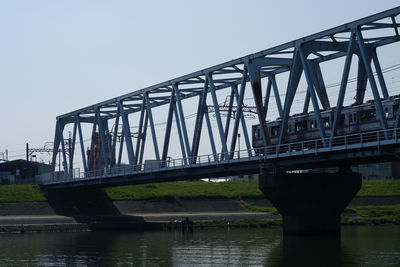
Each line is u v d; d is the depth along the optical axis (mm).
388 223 96375
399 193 120125
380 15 50562
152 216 98312
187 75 75062
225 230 85562
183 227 81312
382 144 48781
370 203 116875
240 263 48375
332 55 66000
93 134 100250
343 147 51844
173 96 78812
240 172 68438
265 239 68812
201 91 83250
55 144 115188
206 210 114250
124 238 72500
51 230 85312
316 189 62219
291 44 58781
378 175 143375
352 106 62188
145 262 49875
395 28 55219
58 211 104438
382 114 49562
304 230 62250
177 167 73125
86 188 104500
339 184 63219
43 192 110250
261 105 62375
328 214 63125
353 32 52750
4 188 110875
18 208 102750
